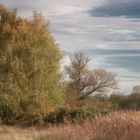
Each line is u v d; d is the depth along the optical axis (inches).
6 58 1716.3
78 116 1395.2
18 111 1715.1
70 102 2305.6
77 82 2797.7
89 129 864.3
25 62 1727.4
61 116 1503.4
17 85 1721.2
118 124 821.2
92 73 2822.3
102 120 884.6
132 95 2472.9
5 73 1717.5
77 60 2812.5
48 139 880.9
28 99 1729.8
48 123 1504.7
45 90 1763.0
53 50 1774.1
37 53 1731.1
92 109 1409.9
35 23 1771.7
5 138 935.7
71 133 861.2
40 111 1738.4
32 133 1048.2
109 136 788.6
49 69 1764.3
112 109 1433.3
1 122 1624.0
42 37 1754.4
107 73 2807.6
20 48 1718.8
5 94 1707.7
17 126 1465.3
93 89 2800.2
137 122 812.0
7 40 1738.4
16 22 1784.0
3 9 1790.1
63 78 1843.0
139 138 751.7
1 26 1763.0
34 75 1728.6
